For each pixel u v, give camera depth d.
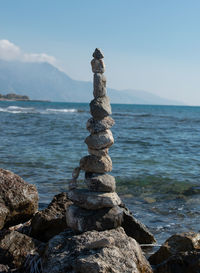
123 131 13.65
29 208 3.15
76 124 15.88
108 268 2.27
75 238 2.54
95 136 2.70
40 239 3.04
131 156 7.44
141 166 6.23
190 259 2.53
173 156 7.64
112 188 2.72
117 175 5.39
